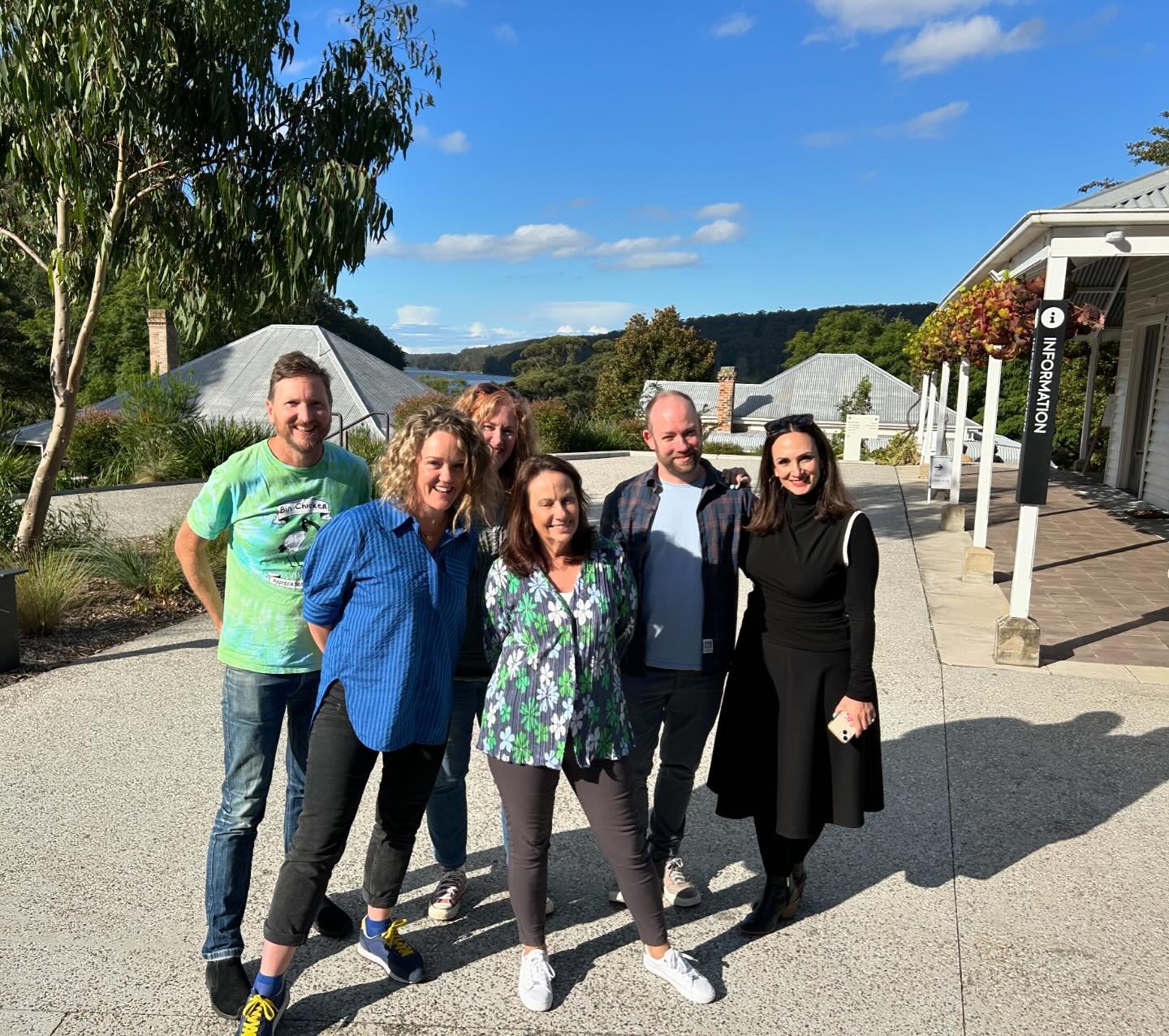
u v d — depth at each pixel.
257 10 7.03
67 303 7.86
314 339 22.75
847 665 2.68
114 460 14.42
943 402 13.46
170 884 3.09
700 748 2.90
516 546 2.44
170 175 7.46
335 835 2.34
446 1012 2.49
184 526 2.53
